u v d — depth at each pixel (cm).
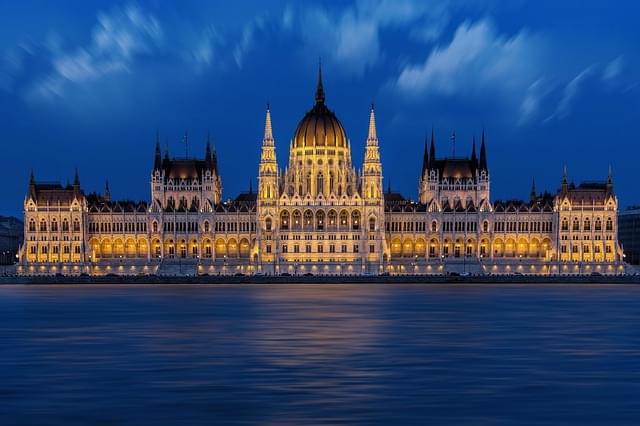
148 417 6838
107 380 8306
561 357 9781
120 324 13538
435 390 7844
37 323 13738
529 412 6994
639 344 10981
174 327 13062
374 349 10425
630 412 7000
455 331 12500
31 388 7931
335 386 8012
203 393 7706
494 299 19900
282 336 11794
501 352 10194
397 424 6612
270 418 6794
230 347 10606
